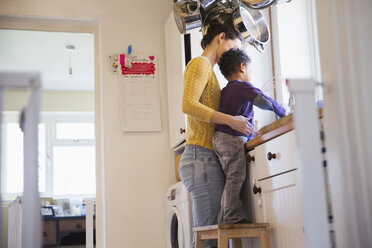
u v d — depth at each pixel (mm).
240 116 2236
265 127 2178
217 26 2490
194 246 2283
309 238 1012
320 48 1338
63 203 6887
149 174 3684
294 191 1875
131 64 3781
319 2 1342
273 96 3295
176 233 3428
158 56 3846
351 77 1276
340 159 1267
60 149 7270
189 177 2279
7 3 3648
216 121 2209
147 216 3629
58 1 3738
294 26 3352
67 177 7215
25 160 1058
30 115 1065
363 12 1280
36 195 1058
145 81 3785
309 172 1026
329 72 1304
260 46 2789
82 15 3760
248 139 2369
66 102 7219
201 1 2846
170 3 3928
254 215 2291
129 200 3623
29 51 5660
